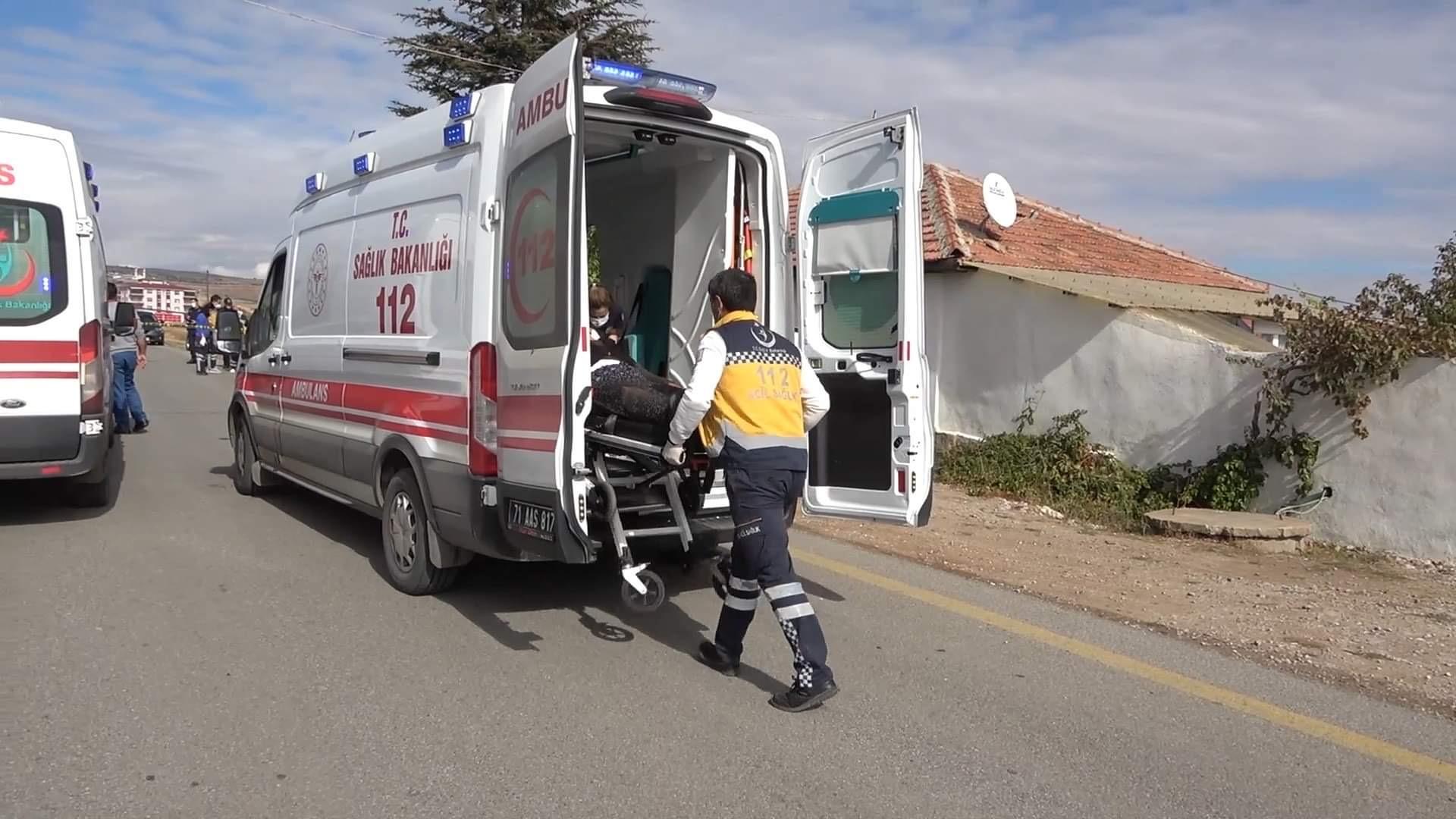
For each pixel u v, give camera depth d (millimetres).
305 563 6711
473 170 5469
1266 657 5418
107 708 4320
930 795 3783
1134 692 4855
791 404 4680
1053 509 9594
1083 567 7316
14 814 3447
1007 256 12422
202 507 8430
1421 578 7414
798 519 8523
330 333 7031
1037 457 10266
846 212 6207
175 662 4875
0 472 7254
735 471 4590
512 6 23500
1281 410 8586
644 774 3877
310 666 4879
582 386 4715
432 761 3926
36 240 7293
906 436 5906
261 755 3934
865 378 6133
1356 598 6715
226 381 22062
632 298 7465
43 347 7305
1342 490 8359
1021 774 3969
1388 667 5289
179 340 44750
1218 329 10672
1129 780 3953
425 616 5680
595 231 7836
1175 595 6609
